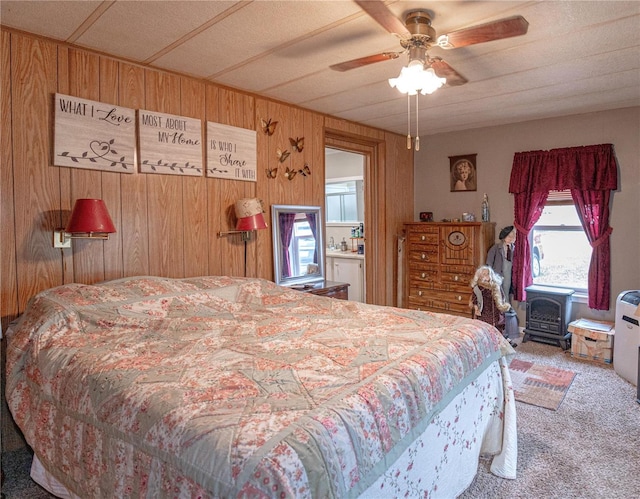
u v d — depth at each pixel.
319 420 1.15
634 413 2.73
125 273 2.68
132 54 2.60
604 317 4.10
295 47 2.53
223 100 3.22
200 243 3.09
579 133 4.20
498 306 3.89
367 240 4.93
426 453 1.57
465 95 3.54
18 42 2.24
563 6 2.06
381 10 1.73
